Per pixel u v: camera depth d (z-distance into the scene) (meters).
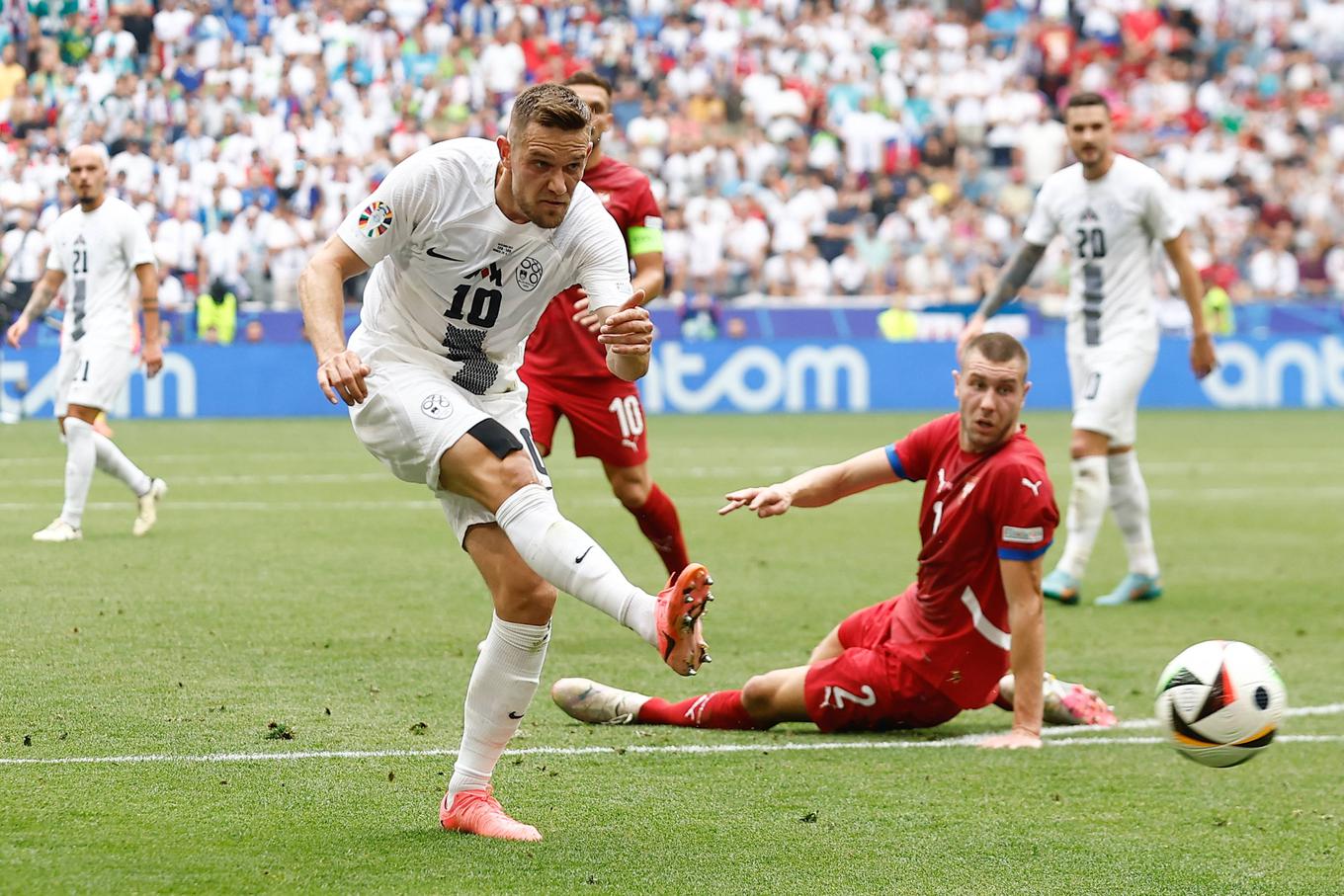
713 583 12.89
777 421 76.94
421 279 15.12
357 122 85.38
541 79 94.06
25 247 72.75
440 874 13.45
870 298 85.94
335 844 14.28
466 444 14.51
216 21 86.50
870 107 98.44
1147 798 16.95
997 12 108.19
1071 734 20.09
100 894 12.62
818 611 28.67
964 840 15.14
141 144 81.69
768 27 101.50
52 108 82.75
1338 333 90.38
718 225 87.06
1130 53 109.62
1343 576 34.84
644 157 91.75
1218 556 38.03
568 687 20.02
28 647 22.64
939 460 19.44
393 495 45.44
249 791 15.92
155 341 34.34
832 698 19.48
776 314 84.06
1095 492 30.83
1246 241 97.12
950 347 84.56
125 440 63.72
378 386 15.08
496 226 14.83
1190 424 78.88
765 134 96.25
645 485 26.94
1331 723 21.03
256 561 32.22
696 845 14.70
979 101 100.44
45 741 17.62
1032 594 19.17
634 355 14.97
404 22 93.00
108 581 28.78
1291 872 14.34
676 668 13.30
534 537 14.05
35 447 58.94
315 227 81.00
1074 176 31.42
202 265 78.31
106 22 84.81
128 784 16.00
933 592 19.47
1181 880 14.04
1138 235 30.98
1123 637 27.39
